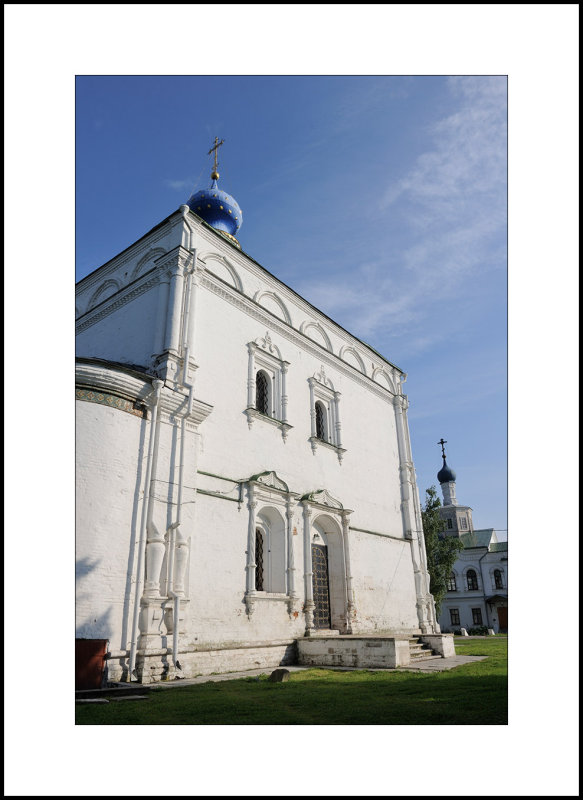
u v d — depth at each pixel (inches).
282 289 730.2
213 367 573.3
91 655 358.0
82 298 693.3
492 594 1951.3
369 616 735.7
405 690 352.5
